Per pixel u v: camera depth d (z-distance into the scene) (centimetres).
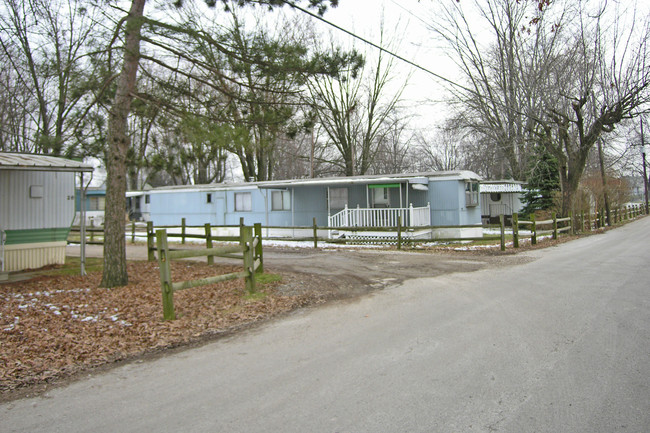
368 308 717
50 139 1102
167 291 666
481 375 416
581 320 594
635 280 873
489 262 1216
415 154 4822
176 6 872
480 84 2777
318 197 2116
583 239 1847
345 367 451
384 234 1833
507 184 2766
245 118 933
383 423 330
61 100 1118
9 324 657
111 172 934
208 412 361
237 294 838
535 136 2384
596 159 3328
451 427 321
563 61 2116
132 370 474
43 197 1202
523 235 2106
